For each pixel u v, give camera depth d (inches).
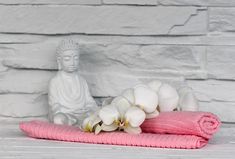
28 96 81.4
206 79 81.1
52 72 81.4
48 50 81.1
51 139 67.9
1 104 81.3
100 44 81.2
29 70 81.3
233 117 81.0
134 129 65.2
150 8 80.8
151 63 81.4
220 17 81.0
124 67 81.6
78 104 77.0
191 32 81.1
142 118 64.2
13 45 81.2
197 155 58.6
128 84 81.1
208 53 81.1
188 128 63.1
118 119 64.8
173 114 65.3
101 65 81.5
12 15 80.9
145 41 81.2
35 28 81.0
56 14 81.0
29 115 81.4
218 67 81.0
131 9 80.8
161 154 58.7
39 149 61.4
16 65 80.8
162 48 81.3
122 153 59.1
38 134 67.9
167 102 68.4
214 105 81.1
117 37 81.2
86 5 81.0
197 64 81.2
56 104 76.5
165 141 62.6
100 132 65.9
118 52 81.3
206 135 63.1
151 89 66.3
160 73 81.3
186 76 81.1
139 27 81.0
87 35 81.3
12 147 62.7
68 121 73.9
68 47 76.8
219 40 81.0
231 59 80.9
